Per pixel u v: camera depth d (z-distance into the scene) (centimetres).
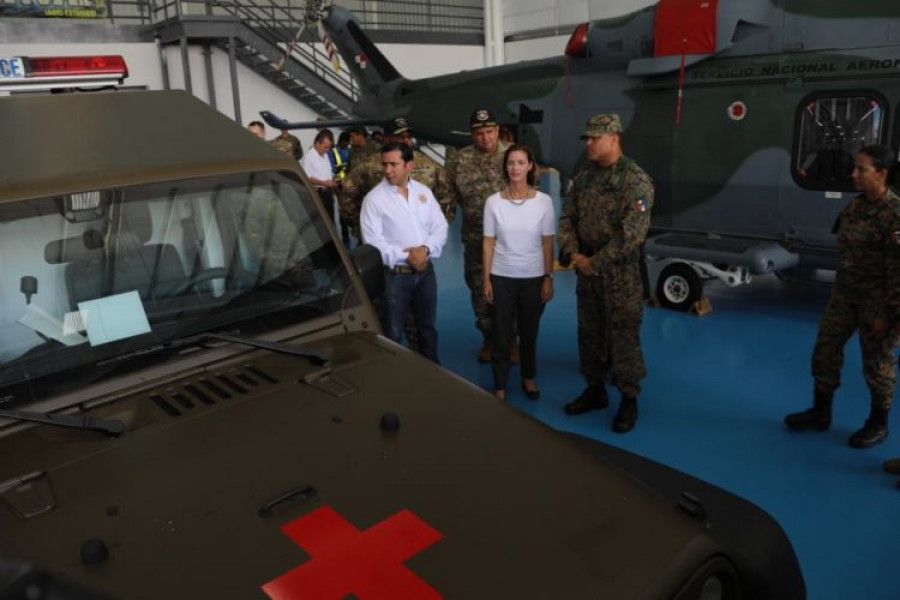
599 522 144
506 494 150
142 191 195
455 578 129
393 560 133
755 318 627
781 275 737
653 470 204
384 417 169
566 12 1766
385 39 1772
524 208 425
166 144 219
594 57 689
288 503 144
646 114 648
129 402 176
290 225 218
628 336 406
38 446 160
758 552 167
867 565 294
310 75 1538
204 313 197
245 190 212
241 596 124
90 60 350
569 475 157
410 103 976
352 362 198
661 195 656
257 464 155
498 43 1919
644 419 439
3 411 164
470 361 550
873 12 512
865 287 366
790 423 417
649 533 142
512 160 415
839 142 540
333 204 1065
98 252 188
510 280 438
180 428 167
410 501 146
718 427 424
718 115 599
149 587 125
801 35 546
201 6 1588
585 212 398
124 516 140
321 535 137
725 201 613
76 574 127
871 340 371
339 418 172
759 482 362
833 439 403
